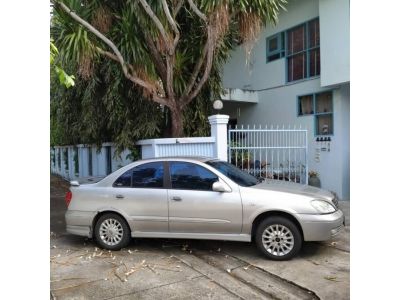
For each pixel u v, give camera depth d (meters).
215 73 9.98
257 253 5.88
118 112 10.02
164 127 10.23
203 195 5.69
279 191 5.57
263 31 13.84
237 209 5.54
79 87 11.56
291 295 4.36
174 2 7.84
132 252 6.07
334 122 11.36
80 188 6.34
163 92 8.99
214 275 5.02
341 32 10.50
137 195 5.98
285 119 13.09
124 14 7.89
